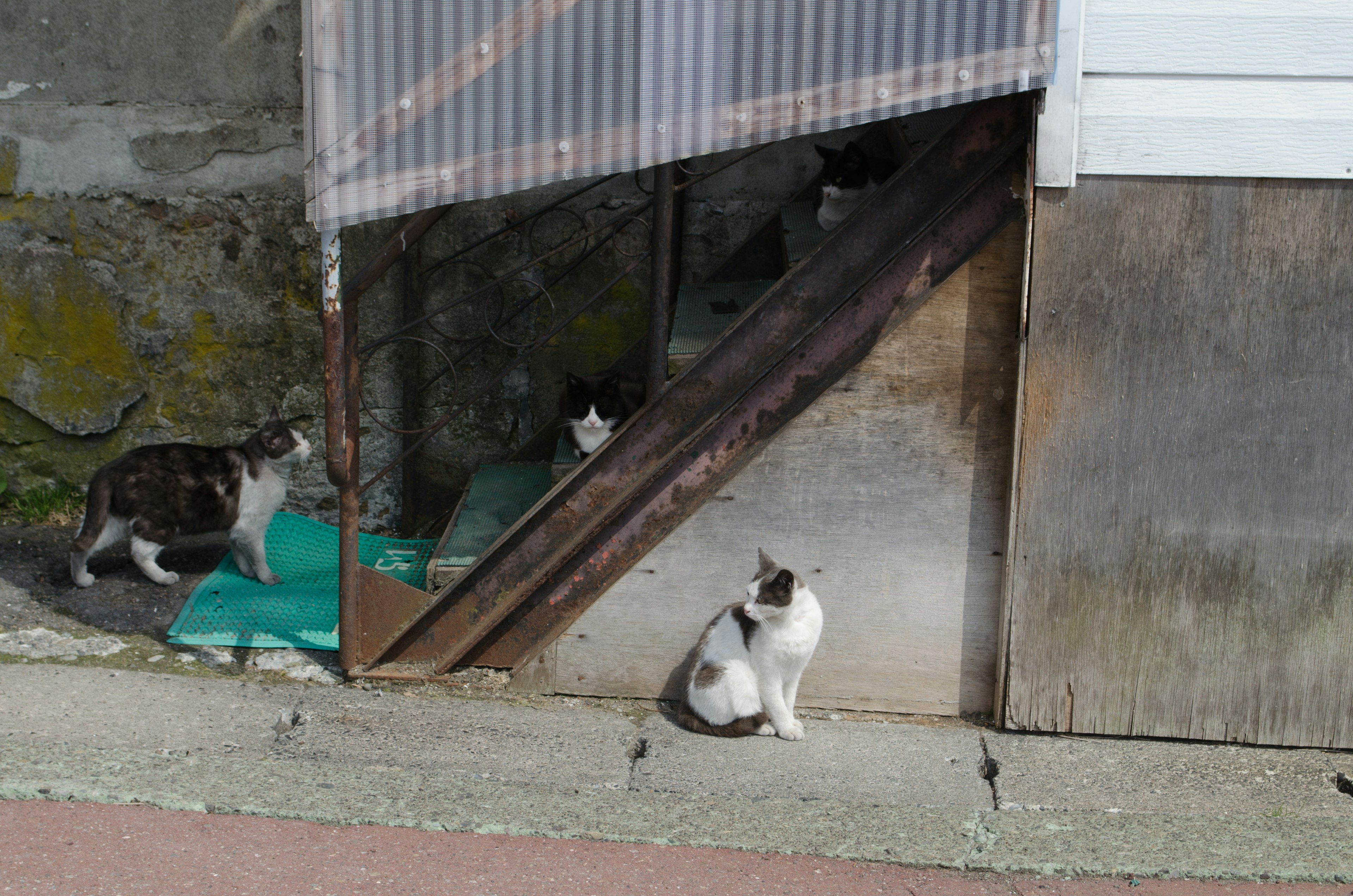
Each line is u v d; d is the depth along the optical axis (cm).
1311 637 353
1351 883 277
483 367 500
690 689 357
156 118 477
